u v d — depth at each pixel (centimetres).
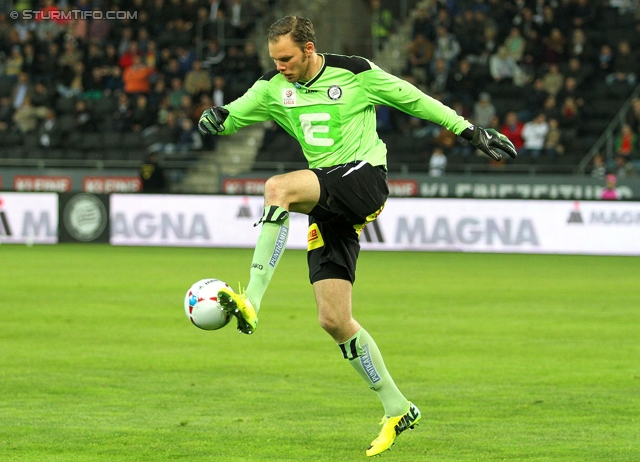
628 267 6322
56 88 9894
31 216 8031
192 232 7838
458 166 8450
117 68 9881
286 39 1845
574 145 8706
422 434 2116
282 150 9181
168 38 10006
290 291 4872
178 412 2308
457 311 4184
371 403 2417
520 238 7450
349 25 10212
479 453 1952
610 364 2970
